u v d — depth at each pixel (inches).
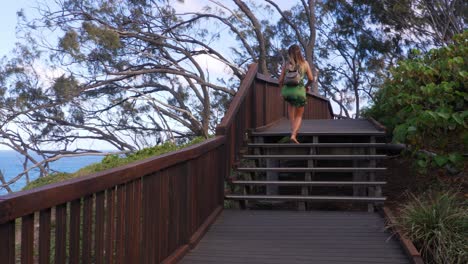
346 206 271.4
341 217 232.2
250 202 279.7
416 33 1031.6
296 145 284.8
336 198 242.5
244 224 222.8
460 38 291.0
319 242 195.0
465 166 259.4
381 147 295.7
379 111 372.5
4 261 88.2
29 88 834.2
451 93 252.2
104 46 832.9
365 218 229.0
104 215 127.0
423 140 261.3
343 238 199.5
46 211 102.2
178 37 1071.0
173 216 177.3
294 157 274.4
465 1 928.3
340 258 175.9
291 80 290.4
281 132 303.6
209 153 228.8
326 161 329.4
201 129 1018.1
